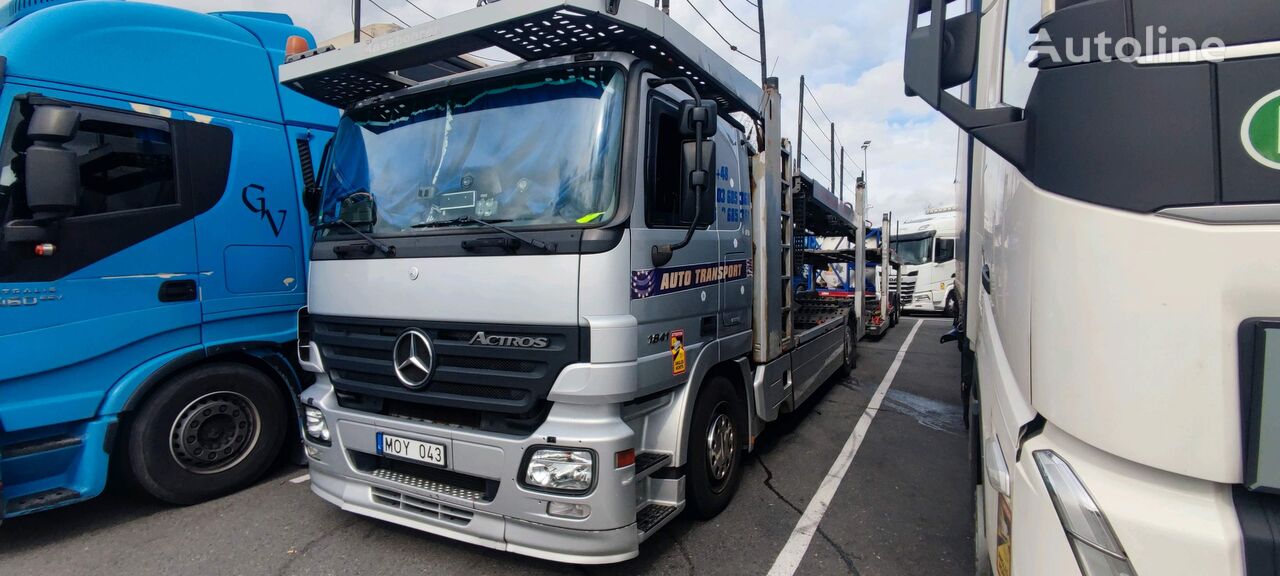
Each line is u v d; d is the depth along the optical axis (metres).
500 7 2.96
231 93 4.45
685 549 3.61
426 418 3.32
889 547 3.67
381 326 3.40
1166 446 1.35
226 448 4.26
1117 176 1.43
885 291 13.02
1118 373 1.40
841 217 10.22
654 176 3.27
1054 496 1.52
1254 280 1.29
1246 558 1.30
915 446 5.61
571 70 3.26
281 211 4.66
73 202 3.40
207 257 4.20
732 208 4.24
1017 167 1.72
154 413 3.93
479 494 3.16
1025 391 1.73
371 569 3.35
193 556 3.49
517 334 3.01
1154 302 1.37
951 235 18.95
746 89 4.38
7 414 3.36
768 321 4.78
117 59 3.87
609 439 2.91
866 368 9.62
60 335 3.54
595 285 2.92
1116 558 1.40
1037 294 1.61
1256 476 1.27
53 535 3.73
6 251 3.37
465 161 3.39
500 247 3.06
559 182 3.14
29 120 3.47
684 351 3.52
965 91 3.08
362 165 3.73
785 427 6.21
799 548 3.64
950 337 6.08
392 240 3.41
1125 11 1.45
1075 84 1.51
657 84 3.23
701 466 3.83
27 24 3.58
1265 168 1.30
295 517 3.95
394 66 3.58
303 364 3.87
